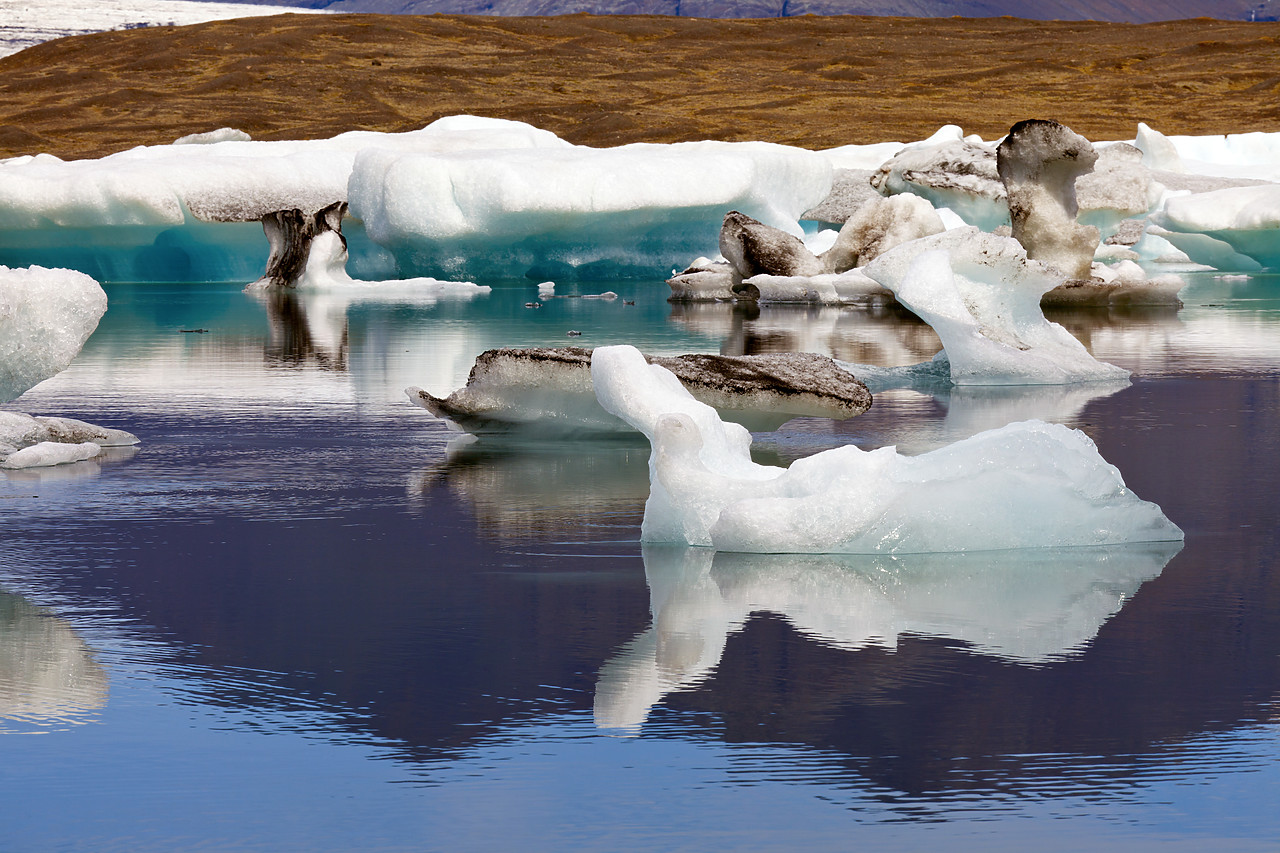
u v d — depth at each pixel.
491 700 9.53
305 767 8.42
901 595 12.16
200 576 12.97
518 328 43.47
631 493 17.16
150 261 75.56
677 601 11.98
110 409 25.06
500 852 7.34
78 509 16.16
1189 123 188.50
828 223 88.00
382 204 69.12
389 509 16.16
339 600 12.11
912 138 173.75
